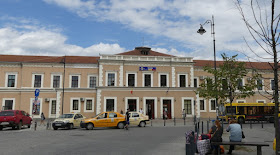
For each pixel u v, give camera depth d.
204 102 41.88
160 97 35.31
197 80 42.34
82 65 40.22
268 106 31.92
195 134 10.38
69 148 10.80
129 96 34.72
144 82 37.91
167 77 38.44
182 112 35.34
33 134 17.45
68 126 22.34
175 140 13.84
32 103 38.78
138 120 24.75
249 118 31.16
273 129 20.97
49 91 39.25
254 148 11.20
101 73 36.91
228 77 17.72
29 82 39.12
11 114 21.11
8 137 15.35
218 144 8.72
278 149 6.71
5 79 39.06
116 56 37.69
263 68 42.97
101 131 20.02
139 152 9.89
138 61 37.97
